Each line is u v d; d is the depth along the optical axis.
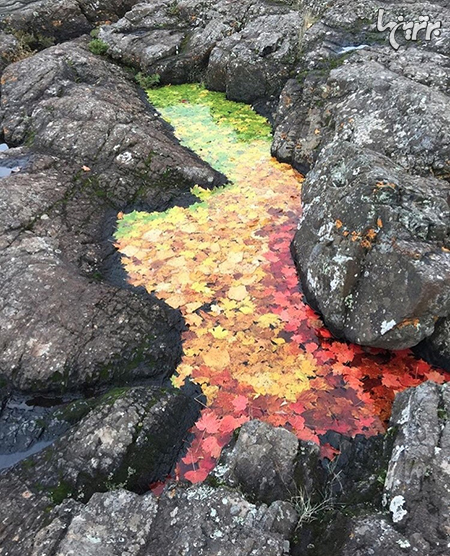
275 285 2.13
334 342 1.90
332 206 1.97
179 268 2.22
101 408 1.58
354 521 1.23
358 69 2.87
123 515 1.26
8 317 1.83
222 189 2.73
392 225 1.73
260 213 2.54
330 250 1.90
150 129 3.08
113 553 1.18
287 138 2.95
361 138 2.51
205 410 1.68
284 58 3.44
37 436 1.64
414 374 1.78
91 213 2.51
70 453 1.47
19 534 1.28
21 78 3.46
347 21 3.45
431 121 2.34
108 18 4.76
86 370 1.77
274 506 1.27
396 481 1.28
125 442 1.48
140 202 2.64
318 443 1.57
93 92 3.30
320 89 2.97
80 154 2.81
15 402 1.76
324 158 2.22
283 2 4.06
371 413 1.67
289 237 2.38
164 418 1.59
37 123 3.06
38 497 1.38
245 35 3.72
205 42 3.93
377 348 1.87
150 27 4.25
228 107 3.61
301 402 1.69
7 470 1.49
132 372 1.80
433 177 2.26
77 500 1.38
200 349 1.88
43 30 4.48
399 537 1.17
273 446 1.41
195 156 2.99
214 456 1.54
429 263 1.61
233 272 2.19
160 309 2.01
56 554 1.18
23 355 1.76
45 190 2.49
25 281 1.94
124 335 1.86
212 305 2.05
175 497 1.30
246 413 1.66
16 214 2.29
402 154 2.37
